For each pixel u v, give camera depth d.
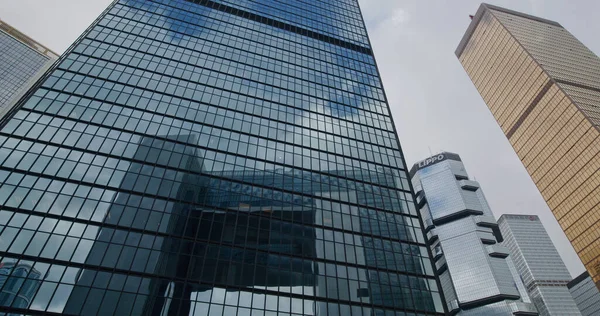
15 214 33.84
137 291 32.44
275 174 49.34
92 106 47.03
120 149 43.50
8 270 30.20
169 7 71.88
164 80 55.78
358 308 38.06
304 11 92.81
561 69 195.62
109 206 37.56
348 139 61.16
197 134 49.78
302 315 35.78
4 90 139.12
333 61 79.94
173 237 37.41
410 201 54.06
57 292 30.28
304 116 61.72
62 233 33.97
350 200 50.25
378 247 45.22
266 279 37.34
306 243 42.25
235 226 40.84
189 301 33.34
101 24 60.56
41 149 39.97
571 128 176.38
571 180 174.62
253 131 54.38
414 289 41.84
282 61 72.44
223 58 65.94
